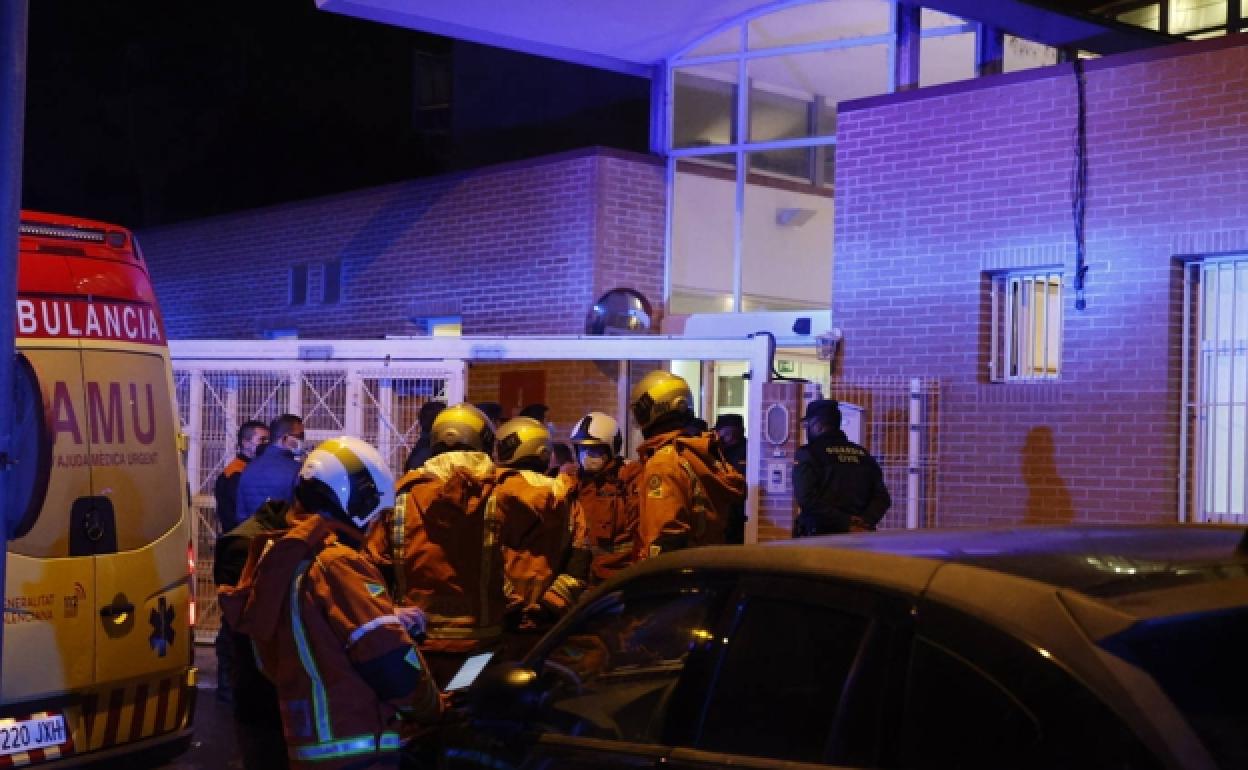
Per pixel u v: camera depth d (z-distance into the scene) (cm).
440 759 428
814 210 1379
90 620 634
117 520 653
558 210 1412
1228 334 984
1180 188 992
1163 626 270
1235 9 1184
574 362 1377
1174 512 988
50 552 623
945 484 1098
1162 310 995
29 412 625
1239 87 966
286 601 445
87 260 664
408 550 587
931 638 294
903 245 1148
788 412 1038
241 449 992
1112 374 1017
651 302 1417
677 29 1408
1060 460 1039
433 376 1052
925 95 1139
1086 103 1043
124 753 646
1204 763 251
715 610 349
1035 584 289
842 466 916
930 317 1128
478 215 1491
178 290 1895
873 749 296
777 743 320
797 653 324
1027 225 1073
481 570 589
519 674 388
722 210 1425
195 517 1121
